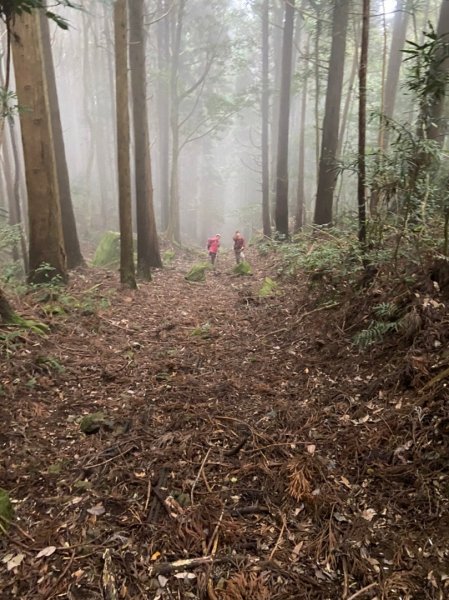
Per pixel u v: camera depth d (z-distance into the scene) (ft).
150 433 13.32
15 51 26.32
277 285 32.07
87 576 8.61
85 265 40.37
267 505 10.41
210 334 22.89
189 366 18.34
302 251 33.96
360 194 19.42
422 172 16.96
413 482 10.42
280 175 51.75
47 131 28.09
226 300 31.96
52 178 28.89
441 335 13.83
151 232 45.09
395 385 13.52
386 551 9.01
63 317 23.16
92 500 10.58
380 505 10.06
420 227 17.06
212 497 10.64
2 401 14.38
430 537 9.07
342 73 36.19
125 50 29.96
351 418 13.17
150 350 20.67
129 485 11.12
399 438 11.67
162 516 10.10
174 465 11.80
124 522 9.92
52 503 10.47
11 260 46.68
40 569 8.75
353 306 19.06
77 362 18.33
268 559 8.98
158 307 29.22
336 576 8.63
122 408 14.89
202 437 13.03
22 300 24.22
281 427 13.43
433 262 16.07
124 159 31.32
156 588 8.38
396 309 16.15
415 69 15.71
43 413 14.38
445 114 30.48
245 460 12.01
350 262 22.07
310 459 11.57
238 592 8.20
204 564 8.86
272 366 17.84
